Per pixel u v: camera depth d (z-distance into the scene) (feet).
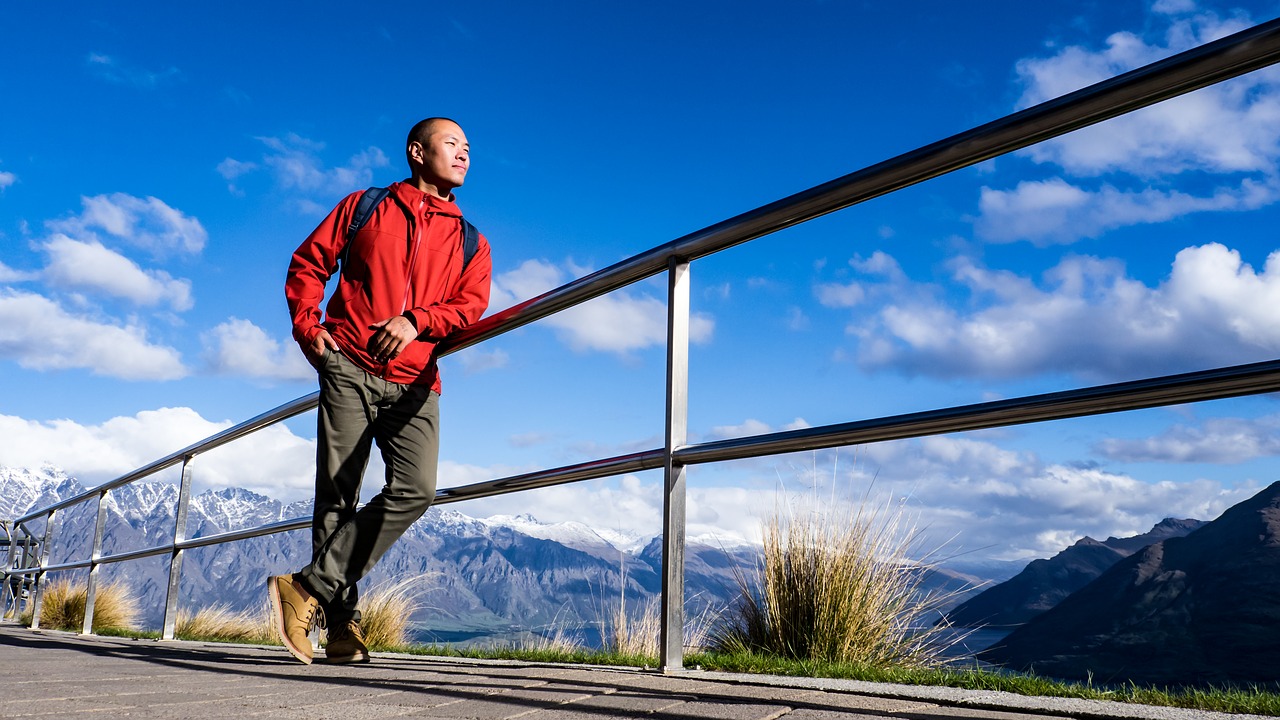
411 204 7.35
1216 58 3.69
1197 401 3.61
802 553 11.73
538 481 7.29
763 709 3.62
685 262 6.24
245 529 11.22
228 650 8.44
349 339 6.99
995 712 3.70
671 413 5.94
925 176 4.91
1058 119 4.26
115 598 25.21
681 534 5.79
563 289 7.17
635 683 4.67
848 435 4.91
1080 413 4.00
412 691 4.23
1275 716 3.88
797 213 5.40
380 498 7.04
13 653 7.55
